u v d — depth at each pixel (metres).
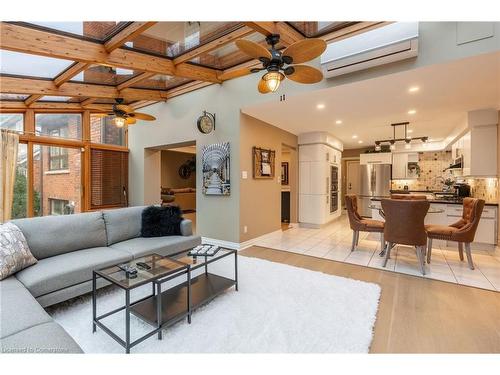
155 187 6.41
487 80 3.11
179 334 1.90
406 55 2.75
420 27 2.79
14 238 2.19
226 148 4.53
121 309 2.06
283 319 2.10
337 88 3.39
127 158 6.49
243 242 4.53
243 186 4.51
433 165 7.52
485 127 4.24
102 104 5.64
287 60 2.45
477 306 2.36
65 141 5.34
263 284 2.80
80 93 4.25
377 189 7.20
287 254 4.04
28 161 4.87
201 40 3.31
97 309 2.26
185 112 5.21
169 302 2.17
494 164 4.17
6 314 1.47
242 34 3.01
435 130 5.81
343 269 3.34
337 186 7.40
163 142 5.68
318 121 5.09
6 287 1.83
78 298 2.47
